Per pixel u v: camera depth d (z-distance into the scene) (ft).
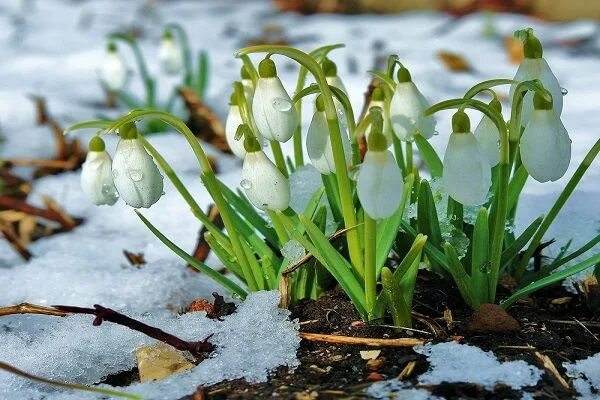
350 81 3.55
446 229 2.08
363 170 1.86
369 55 4.23
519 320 2.04
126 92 3.68
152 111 1.96
